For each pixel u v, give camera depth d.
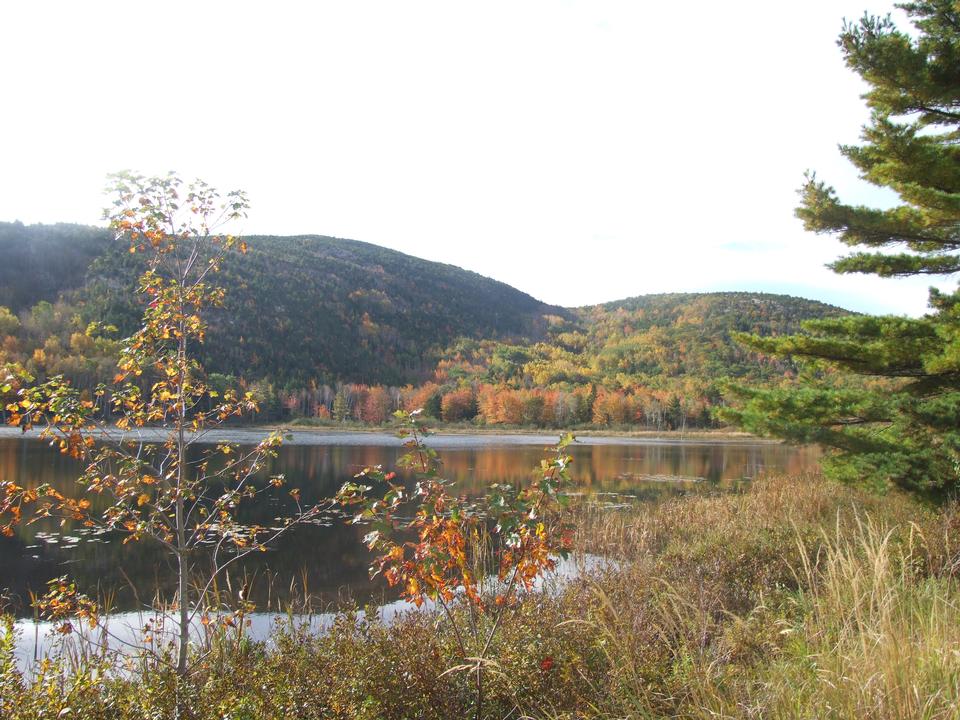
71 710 2.86
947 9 6.79
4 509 3.96
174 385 4.53
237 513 14.73
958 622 3.40
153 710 2.95
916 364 7.53
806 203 7.77
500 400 87.31
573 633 3.63
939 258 7.64
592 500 16.52
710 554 7.14
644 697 3.04
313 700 3.02
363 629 3.76
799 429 7.37
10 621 3.50
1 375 3.97
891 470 6.91
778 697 2.90
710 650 3.62
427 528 3.47
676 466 30.81
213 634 4.62
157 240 4.35
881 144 7.00
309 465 26.84
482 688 3.26
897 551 4.99
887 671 2.65
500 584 4.05
